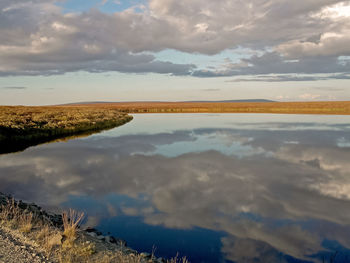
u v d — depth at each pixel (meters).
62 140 20.73
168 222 6.61
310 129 26.61
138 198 8.32
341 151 15.48
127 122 38.66
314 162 12.90
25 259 4.07
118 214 7.10
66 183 9.82
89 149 16.86
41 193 8.70
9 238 4.71
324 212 7.20
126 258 4.71
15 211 6.39
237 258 5.02
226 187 9.34
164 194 8.67
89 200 8.12
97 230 6.09
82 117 34.00
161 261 4.80
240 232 6.11
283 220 6.73
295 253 5.21
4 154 15.26
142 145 18.34
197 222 6.63
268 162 12.99
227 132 25.22
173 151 16.09
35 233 5.16
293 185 9.50
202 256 5.08
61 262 4.15
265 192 8.80
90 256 4.56
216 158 14.02
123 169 11.87
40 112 40.72
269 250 5.33
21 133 20.25
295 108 71.88
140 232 6.07
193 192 8.84
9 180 10.12
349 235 5.97
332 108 66.94
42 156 14.73
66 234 5.27
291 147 16.97
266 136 22.16
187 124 34.28
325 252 5.26
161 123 36.25
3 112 33.97
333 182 9.81
